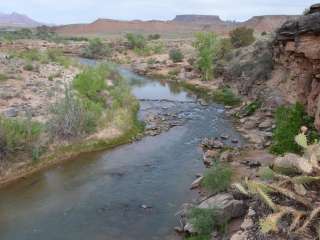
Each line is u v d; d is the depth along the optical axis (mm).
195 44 58656
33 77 41250
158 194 19266
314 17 20469
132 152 25562
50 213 17594
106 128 28312
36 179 21344
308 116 23469
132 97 38969
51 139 25078
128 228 16125
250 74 39438
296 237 9812
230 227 14438
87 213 17516
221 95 41875
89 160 24109
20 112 28172
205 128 30703
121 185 20453
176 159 24125
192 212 15203
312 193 11344
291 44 25203
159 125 31672
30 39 111688
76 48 91000
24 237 15602
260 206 12164
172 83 53031
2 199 19062
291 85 28844
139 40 91125
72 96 28172
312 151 12023
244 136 28031
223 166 19328
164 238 15227
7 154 22203
